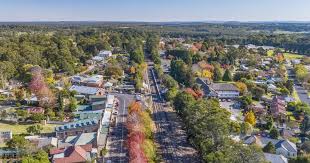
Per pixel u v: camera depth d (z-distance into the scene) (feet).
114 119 556.92
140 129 442.91
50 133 490.08
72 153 396.78
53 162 387.75
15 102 619.26
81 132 486.38
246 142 460.14
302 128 545.44
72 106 581.12
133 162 363.97
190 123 466.29
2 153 403.95
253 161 335.06
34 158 378.53
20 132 489.26
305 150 467.93
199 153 431.43
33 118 530.27
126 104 648.79
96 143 442.91
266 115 602.85
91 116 546.67
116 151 435.94
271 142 458.91
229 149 357.41
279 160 416.87
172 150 453.17
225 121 436.35
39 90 601.21
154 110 629.92
